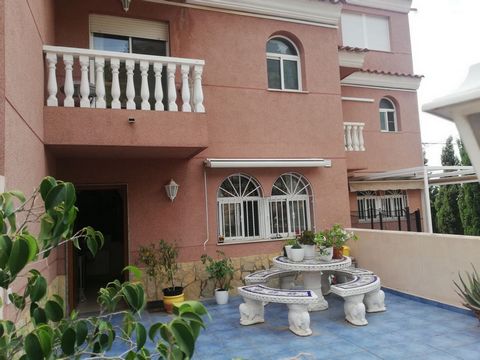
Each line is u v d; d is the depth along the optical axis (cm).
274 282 905
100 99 640
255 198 904
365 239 898
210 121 859
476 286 584
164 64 694
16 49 409
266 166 873
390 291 820
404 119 1352
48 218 190
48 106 604
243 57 900
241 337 602
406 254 781
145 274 783
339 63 1056
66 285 740
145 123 659
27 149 464
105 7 796
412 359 493
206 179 851
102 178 774
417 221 1247
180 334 169
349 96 1280
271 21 936
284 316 704
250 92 902
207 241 840
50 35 695
